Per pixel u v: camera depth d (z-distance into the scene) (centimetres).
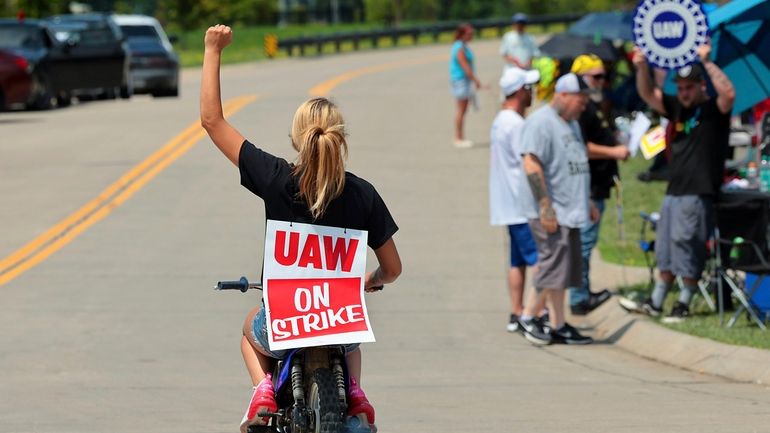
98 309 3991
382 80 11056
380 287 1897
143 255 4694
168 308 4019
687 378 3188
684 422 2573
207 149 6800
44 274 4425
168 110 8738
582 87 3444
